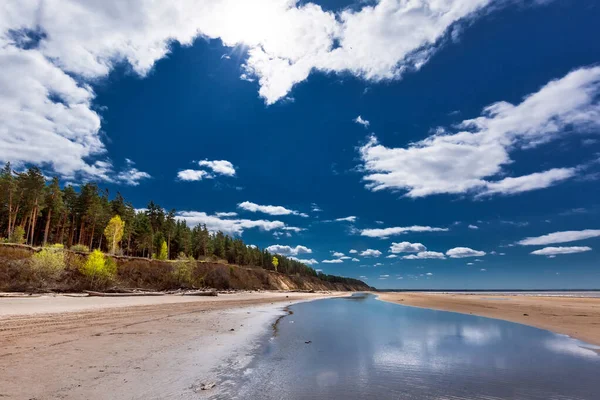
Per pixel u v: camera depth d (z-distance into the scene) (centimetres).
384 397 696
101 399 614
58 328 1366
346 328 1808
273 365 942
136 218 9288
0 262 3872
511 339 1454
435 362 1015
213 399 646
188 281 6469
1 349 957
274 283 11225
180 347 1115
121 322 1659
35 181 6259
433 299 5819
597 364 998
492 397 707
